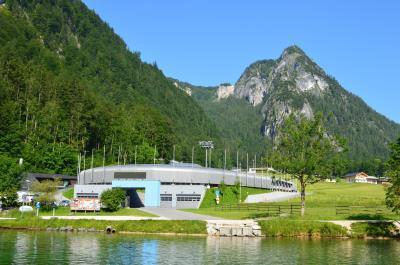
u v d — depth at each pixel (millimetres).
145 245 66500
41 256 56969
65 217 93875
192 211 110125
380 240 73062
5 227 86500
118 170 151000
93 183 157875
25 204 118625
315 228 77188
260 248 64188
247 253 60000
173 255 58406
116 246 65375
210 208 121812
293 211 100500
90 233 80375
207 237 76000
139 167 149500
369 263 53375
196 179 150750
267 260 55188
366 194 164625
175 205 135000
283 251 61719
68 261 54125
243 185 164875
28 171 177875
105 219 88375
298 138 90688
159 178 147000
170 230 80312
